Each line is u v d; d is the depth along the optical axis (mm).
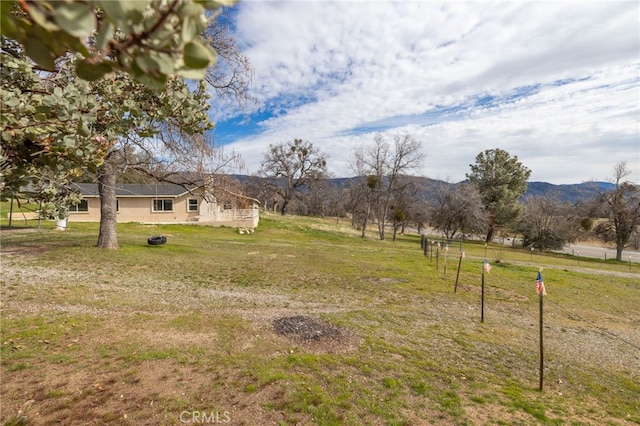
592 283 15805
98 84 1977
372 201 35969
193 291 9398
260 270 12984
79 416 3662
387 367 5332
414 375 5105
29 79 1732
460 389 4785
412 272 14562
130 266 11664
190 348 5566
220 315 7422
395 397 4441
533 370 5691
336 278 12430
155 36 649
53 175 1930
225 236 24797
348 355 5688
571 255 34500
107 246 13820
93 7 688
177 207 29734
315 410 4023
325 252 19859
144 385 4355
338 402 4219
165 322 6762
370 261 17406
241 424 3699
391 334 6887
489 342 6855
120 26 627
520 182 43812
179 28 658
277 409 4004
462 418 4043
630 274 20828
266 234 28719
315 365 5207
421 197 42906
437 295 10734
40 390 4102
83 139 1798
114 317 6871
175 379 4555
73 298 7875
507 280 14422
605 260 31469
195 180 9648
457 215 38188
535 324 8492
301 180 52062
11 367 4605
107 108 2029
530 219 38375
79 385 4262
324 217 66750
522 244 40188
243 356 5375
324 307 8672
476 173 45781
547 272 18219
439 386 4828
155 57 667
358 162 34344
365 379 4887
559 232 36438
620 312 10469
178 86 2406
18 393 4016
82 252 12859
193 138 9297
